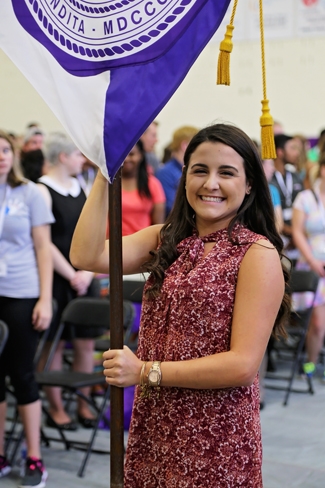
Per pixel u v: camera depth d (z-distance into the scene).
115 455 1.80
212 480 1.77
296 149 6.29
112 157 1.76
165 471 1.81
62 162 4.42
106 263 1.95
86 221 1.88
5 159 3.50
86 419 4.50
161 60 1.71
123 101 1.75
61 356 4.66
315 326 5.39
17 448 3.89
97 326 4.19
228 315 1.76
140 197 4.89
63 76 1.83
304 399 5.19
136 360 1.78
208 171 1.83
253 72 9.17
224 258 1.80
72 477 3.69
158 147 9.62
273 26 9.04
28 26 1.88
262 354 1.73
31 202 3.58
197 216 1.93
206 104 9.42
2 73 9.88
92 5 1.78
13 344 3.52
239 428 1.79
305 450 4.13
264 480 3.68
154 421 1.83
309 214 5.38
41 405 3.95
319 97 8.95
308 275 5.13
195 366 1.72
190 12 1.68
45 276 3.59
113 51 1.76
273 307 1.75
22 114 9.87
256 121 9.22
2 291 3.52
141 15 1.73
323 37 8.84
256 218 1.90
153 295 1.84
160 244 1.96
